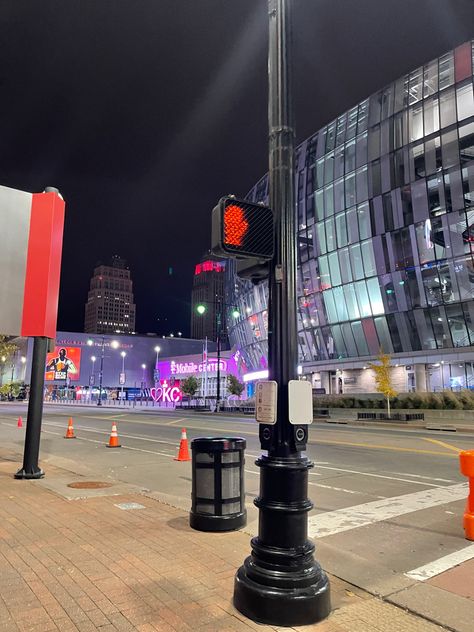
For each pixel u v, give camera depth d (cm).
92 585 419
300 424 371
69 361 11712
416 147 4631
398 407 3634
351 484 998
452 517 736
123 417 3794
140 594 401
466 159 4291
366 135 5053
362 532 658
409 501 844
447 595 425
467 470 634
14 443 1798
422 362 4525
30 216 995
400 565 524
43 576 438
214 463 613
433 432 2444
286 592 349
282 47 435
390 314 4812
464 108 4347
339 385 5294
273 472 366
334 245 5297
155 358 12581
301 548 361
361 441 1864
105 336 12238
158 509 717
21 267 973
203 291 18275
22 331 964
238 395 6056
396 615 381
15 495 793
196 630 341
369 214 4950
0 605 378
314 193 5559
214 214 391
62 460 1309
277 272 396
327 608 364
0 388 4566
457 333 4375
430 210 4494
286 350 381
